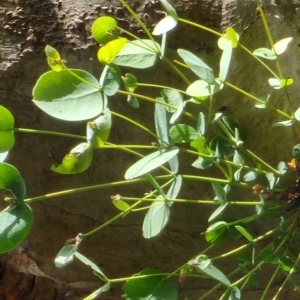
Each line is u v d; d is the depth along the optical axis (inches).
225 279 17.5
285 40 17.9
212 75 16.2
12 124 15.4
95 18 19.3
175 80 20.1
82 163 15.6
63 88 15.5
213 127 18.5
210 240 18.9
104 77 16.2
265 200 19.5
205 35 19.7
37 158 20.4
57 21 19.4
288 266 18.7
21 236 15.3
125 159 20.8
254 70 20.1
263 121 20.6
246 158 20.9
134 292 17.5
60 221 21.4
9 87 19.4
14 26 19.2
